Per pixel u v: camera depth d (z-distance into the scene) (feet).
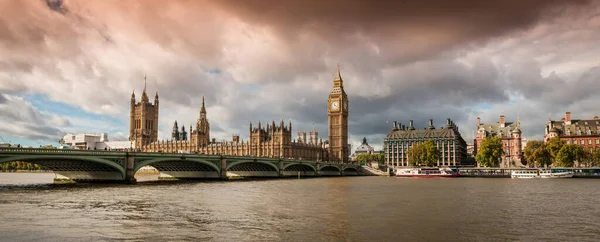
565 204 231.09
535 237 142.00
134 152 361.71
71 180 389.60
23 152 280.31
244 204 222.69
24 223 158.81
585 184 418.72
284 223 164.55
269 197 261.44
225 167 467.11
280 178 573.33
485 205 226.17
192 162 431.84
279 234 143.84
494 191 323.98
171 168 477.36
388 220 173.27
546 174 594.65
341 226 159.22
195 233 144.15
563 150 609.01
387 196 276.21
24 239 133.18
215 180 458.09
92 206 205.98
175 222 164.66
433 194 292.61
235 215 183.62
